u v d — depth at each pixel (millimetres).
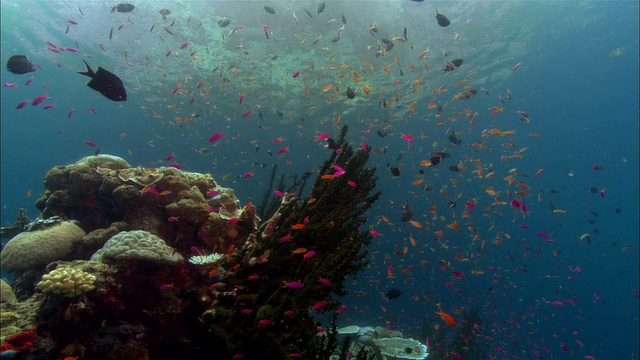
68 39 22781
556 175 58875
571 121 41656
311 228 4570
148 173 5391
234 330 3811
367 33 18828
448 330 21078
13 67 4914
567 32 22781
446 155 9172
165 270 4082
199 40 20562
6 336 3234
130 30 20141
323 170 5516
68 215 5613
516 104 32781
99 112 35656
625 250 17953
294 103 28234
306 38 19438
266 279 4387
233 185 34281
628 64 28453
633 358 34594
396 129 31125
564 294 37938
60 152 52500
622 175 65750
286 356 3701
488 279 29969
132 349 3637
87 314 3523
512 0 18453
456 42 21094
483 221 35688
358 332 10695
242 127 31594
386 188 34344
